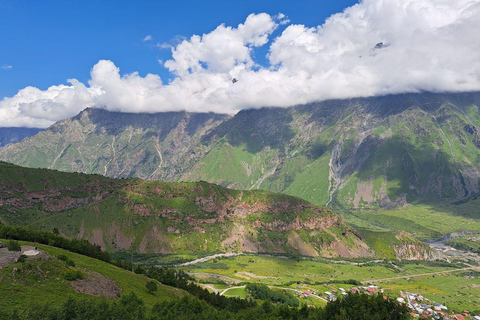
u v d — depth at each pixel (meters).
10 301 112.94
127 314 122.75
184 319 135.50
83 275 152.88
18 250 155.50
